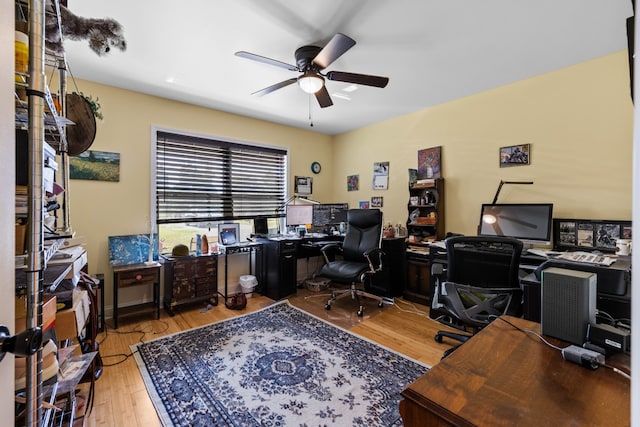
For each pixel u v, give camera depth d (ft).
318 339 7.93
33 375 2.26
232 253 12.39
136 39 6.76
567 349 2.91
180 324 8.95
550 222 8.19
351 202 15.12
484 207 9.62
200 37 6.73
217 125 11.89
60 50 4.36
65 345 4.89
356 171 14.84
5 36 1.78
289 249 11.80
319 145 15.60
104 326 8.52
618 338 2.86
